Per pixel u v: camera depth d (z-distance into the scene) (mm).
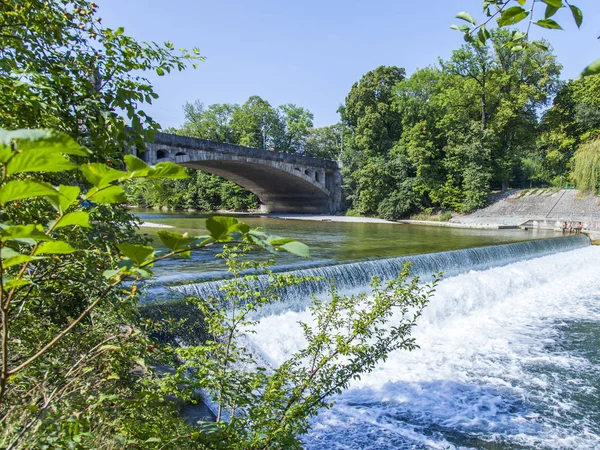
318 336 3256
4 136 596
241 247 2957
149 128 2961
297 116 64812
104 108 2674
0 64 2188
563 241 20688
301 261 12227
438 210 39594
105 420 2229
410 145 39781
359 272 10750
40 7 2562
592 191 31328
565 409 6211
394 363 7652
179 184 60156
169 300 6035
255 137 60250
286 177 44188
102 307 2766
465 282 12344
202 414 3984
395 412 6008
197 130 61938
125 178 792
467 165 37562
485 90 38625
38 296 2326
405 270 3625
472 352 8375
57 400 2012
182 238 947
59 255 2283
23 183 656
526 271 14688
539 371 7516
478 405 6266
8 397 2049
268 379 2809
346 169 45750
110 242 2791
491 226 31531
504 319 10867
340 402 6238
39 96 2316
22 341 2342
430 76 40938
